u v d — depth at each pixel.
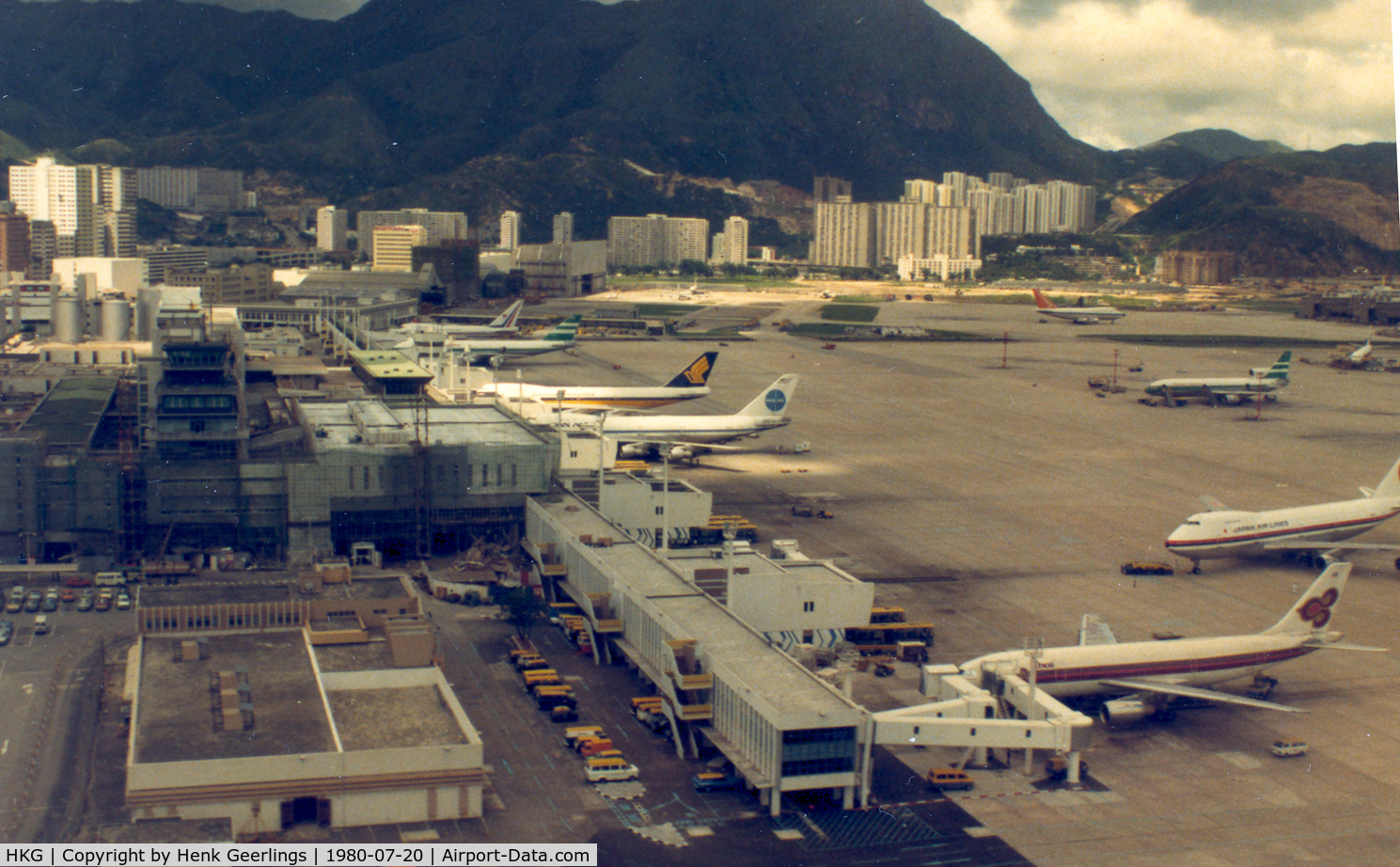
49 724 128.75
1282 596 190.12
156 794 104.94
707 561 167.38
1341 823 115.62
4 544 185.38
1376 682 153.38
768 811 115.38
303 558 193.12
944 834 111.62
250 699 122.44
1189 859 108.06
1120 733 136.12
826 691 120.00
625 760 124.19
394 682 129.50
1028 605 183.25
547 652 156.12
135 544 189.62
